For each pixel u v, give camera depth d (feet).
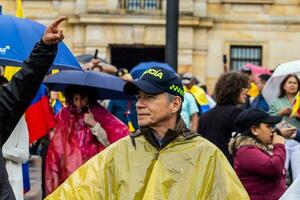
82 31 132.36
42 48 21.45
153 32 132.36
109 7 132.05
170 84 20.36
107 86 35.60
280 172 28.12
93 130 34.60
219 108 36.91
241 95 37.04
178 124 20.56
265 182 28.17
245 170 28.30
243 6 136.36
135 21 131.85
